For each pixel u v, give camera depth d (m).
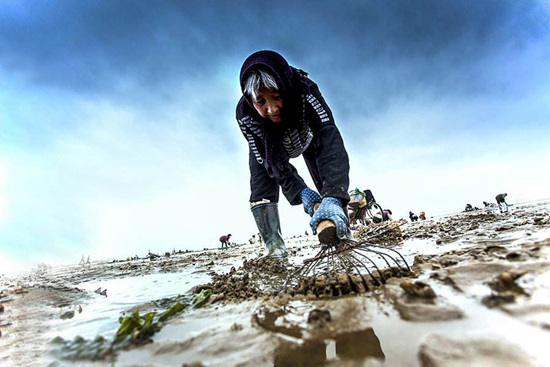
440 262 1.93
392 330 1.11
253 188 3.65
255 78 2.43
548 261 1.51
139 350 1.33
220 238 23.14
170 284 3.37
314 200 2.82
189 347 1.27
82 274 6.77
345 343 1.08
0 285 5.50
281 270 2.94
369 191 9.27
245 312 1.64
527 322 1.00
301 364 1.00
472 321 1.07
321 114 2.66
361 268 2.29
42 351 1.49
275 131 2.92
